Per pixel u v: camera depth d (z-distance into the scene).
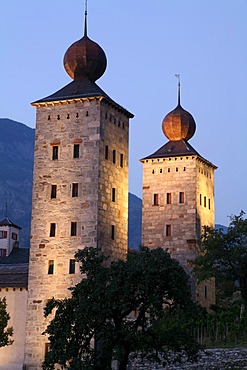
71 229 60.66
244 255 66.38
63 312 42.62
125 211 65.00
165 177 84.06
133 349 42.91
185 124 86.12
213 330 60.53
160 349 43.97
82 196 60.88
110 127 63.88
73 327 41.94
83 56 66.56
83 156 61.81
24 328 63.28
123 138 66.44
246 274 65.88
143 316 42.88
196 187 82.38
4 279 65.81
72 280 59.28
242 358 51.84
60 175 62.31
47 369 43.00
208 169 87.38
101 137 61.97
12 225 98.19
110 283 42.19
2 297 65.00
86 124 62.44
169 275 42.50
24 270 68.00
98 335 42.69
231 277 66.44
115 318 42.34
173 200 82.94
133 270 41.72
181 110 87.19
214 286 84.38
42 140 63.88
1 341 59.97
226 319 60.59
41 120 64.44
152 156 85.12
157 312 41.66
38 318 59.72
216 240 66.38
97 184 60.56
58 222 61.25
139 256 43.41
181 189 82.88
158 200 83.88
